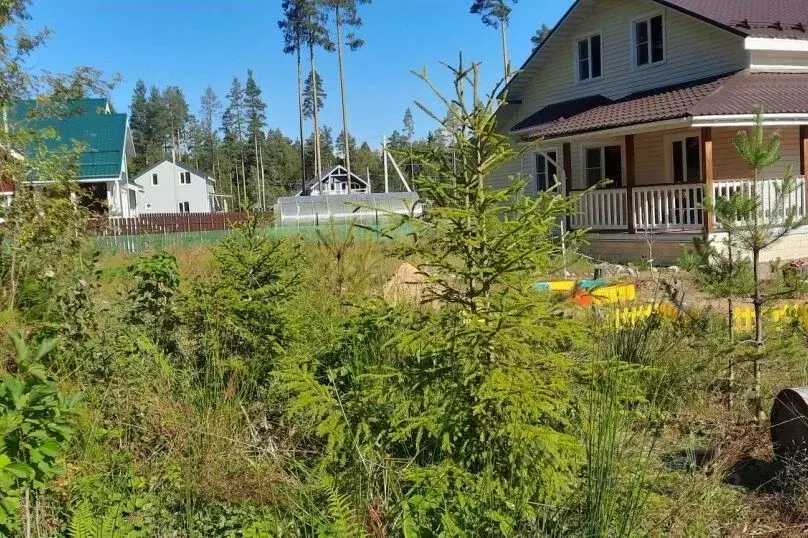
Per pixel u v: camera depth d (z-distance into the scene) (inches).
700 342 227.1
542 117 837.2
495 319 138.6
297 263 241.9
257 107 3853.3
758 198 222.2
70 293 222.2
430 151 147.3
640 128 617.6
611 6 801.6
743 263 215.3
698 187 586.9
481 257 142.6
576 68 860.6
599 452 131.8
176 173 2989.7
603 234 674.8
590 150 820.6
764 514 151.3
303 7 2129.7
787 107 583.8
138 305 230.7
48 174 322.3
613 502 128.7
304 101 2807.6
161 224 1095.0
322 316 223.0
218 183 3900.1
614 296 309.6
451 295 146.9
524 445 132.6
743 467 178.2
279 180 4101.9
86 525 129.0
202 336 219.1
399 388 146.0
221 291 219.3
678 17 727.1
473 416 138.9
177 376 200.2
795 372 227.9
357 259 254.2
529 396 130.0
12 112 406.0
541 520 132.1
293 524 135.3
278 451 164.1
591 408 140.4
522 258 137.8
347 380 178.7
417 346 141.7
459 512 129.6
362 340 181.5
